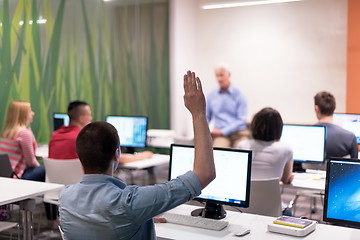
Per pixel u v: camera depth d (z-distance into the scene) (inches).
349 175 82.7
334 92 281.7
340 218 83.0
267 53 300.8
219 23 315.9
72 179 146.0
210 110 287.0
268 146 125.0
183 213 102.2
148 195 57.6
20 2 207.8
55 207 183.2
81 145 62.1
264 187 115.0
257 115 126.2
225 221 93.4
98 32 257.9
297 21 289.3
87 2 249.8
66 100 235.1
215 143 281.1
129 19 282.4
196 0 323.3
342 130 154.3
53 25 226.5
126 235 58.8
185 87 59.2
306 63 288.8
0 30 198.2
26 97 211.5
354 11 266.4
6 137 171.0
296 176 147.0
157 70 302.4
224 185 98.4
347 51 270.8
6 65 201.3
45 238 159.3
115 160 64.5
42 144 218.5
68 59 236.4
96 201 59.3
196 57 326.3
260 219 97.6
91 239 59.3
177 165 104.2
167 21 307.9
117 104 272.8
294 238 83.8
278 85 299.0
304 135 155.3
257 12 301.6
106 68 263.9
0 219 136.1
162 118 307.6
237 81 313.1
